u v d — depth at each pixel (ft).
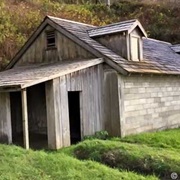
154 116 47.70
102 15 99.86
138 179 24.70
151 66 47.19
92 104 40.91
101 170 25.95
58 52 46.60
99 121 41.78
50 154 30.25
